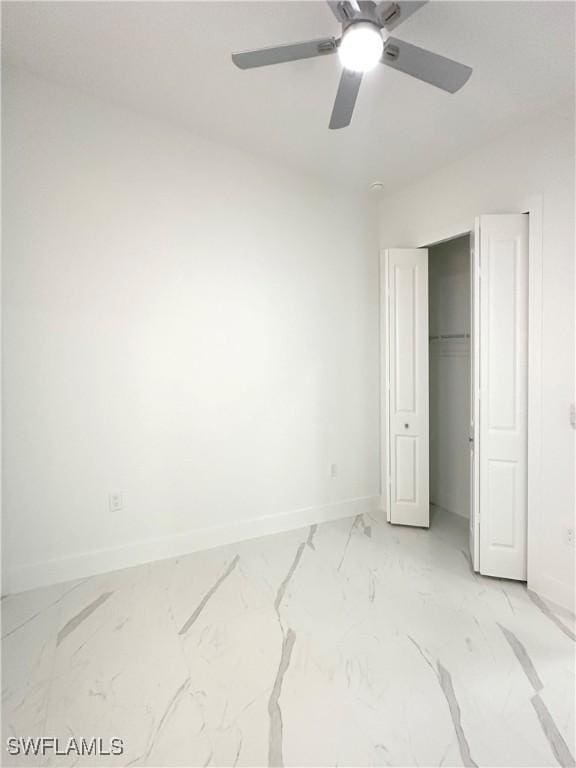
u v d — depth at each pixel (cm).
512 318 242
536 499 234
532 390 235
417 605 221
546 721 150
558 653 184
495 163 262
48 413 231
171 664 177
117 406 251
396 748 140
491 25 175
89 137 236
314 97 229
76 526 241
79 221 236
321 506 336
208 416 284
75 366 238
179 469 274
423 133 259
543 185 232
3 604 216
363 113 239
